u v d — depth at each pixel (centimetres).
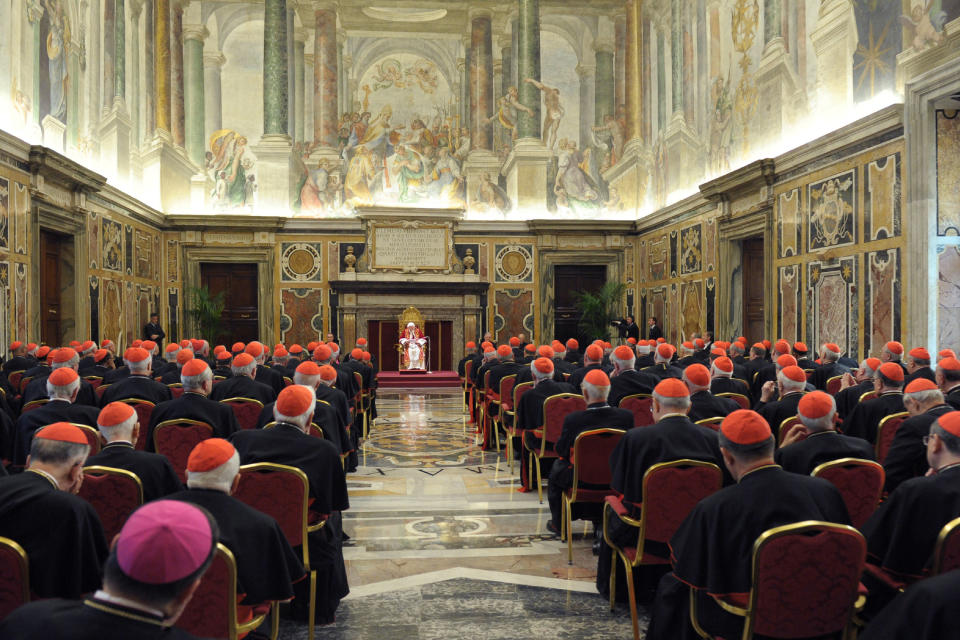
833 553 273
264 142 2175
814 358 1318
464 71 2309
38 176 1296
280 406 435
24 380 828
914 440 434
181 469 569
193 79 2181
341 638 419
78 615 153
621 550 432
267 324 2166
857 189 1188
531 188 2252
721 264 1667
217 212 2188
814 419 407
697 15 1822
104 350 1034
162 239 2073
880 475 386
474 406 1302
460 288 2181
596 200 2291
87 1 1562
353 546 594
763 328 1570
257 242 2158
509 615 452
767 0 1483
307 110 2275
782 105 1438
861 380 770
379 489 801
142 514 159
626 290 2261
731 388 745
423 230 2203
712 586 293
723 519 294
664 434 432
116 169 1722
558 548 587
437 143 2291
